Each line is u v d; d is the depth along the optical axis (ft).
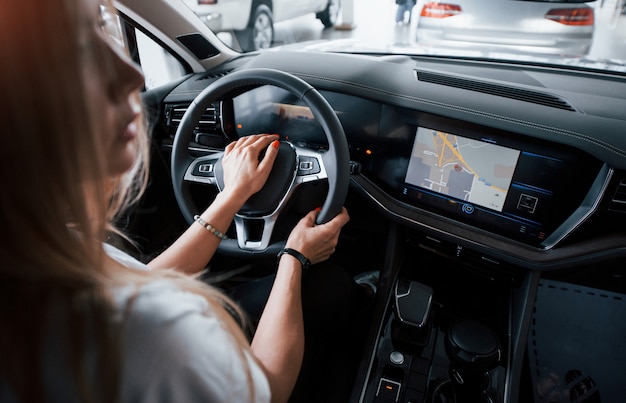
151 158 5.41
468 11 10.26
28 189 0.89
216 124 4.91
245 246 3.48
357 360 4.37
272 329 2.19
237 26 10.63
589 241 3.67
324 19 15.28
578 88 4.48
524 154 3.72
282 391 1.83
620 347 4.32
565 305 4.50
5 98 0.85
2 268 0.92
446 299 5.00
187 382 1.17
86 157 0.95
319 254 3.06
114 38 1.30
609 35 11.37
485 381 4.10
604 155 3.34
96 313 1.02
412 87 4.17
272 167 3.38
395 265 4.78
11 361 1.01
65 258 0.95
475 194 4.07
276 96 4.63
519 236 4.00
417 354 4.27
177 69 5.80
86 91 0.93
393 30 14.78
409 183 4.38
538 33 9.96
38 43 0.85
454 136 3.98
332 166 3.33
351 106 4.47
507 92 4.07
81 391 1.05
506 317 4.54
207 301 1.34
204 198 4.44
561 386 4.33
